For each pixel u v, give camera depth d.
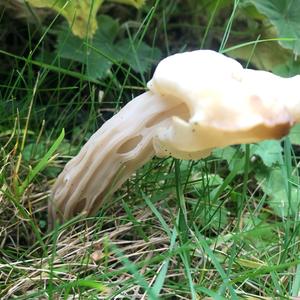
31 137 0.30
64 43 0.29
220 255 0.23
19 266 0.23
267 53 0.33
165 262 0.20
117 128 0.21
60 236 0.24
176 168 0.24
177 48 0.36
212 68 0.18
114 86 0.32
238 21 0.35
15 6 0.33
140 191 0.26
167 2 0.37
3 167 0.25
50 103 0.32
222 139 0.18
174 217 0.24
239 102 0.17
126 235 0.25
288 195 0.25
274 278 0.21
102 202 0.24
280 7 0.32
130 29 0.36
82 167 0.23
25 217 0.24
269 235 0.25
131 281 0.20
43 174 0.28
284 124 0.17
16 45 0.34
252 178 0.29
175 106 0.20
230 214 0.27
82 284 0.19
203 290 0.19
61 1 0.30
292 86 0.18
